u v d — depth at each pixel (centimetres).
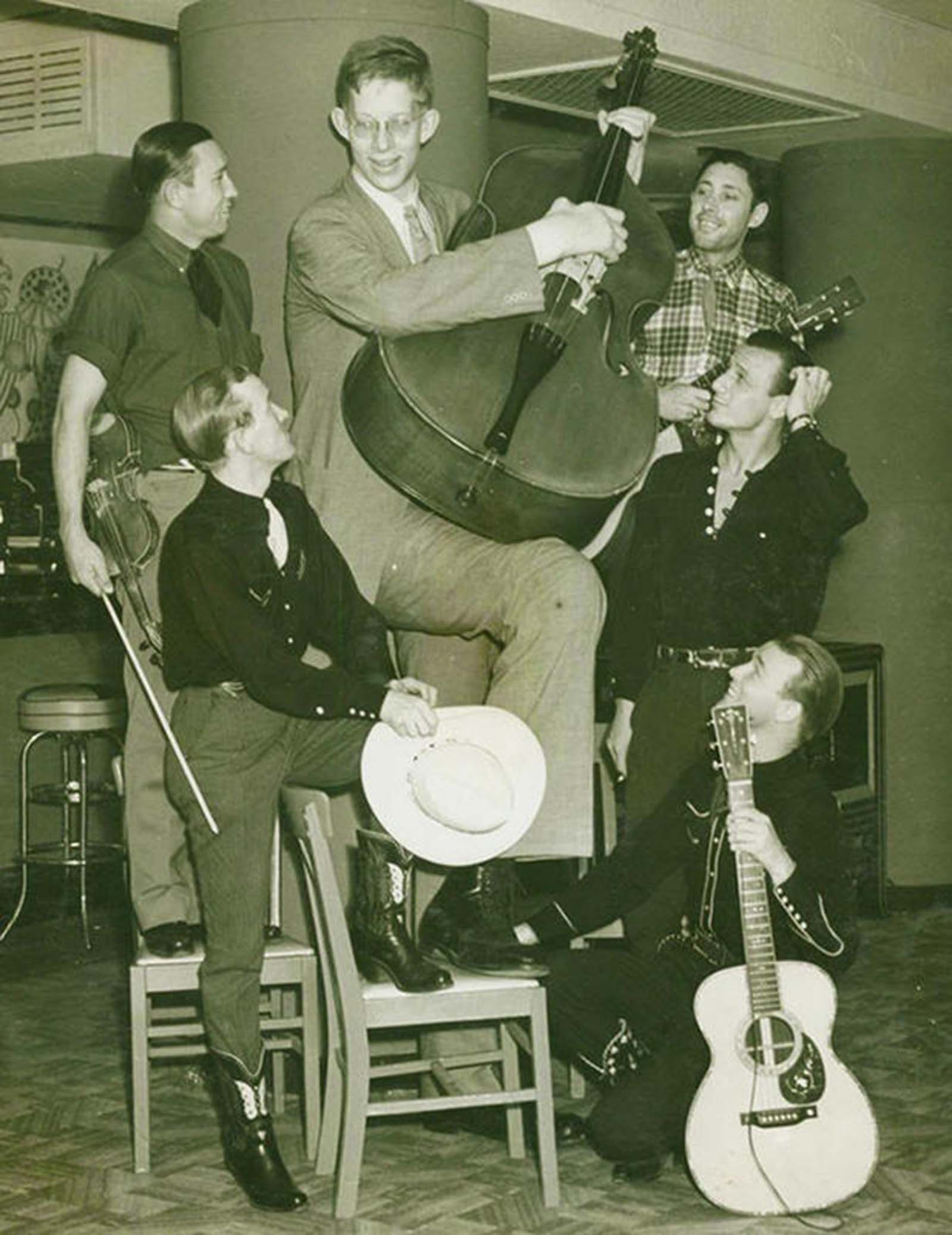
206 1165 475
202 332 492
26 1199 451
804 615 502
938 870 806
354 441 453
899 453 790
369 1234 426
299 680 426
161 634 460
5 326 969
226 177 492
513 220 461
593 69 650
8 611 742
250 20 511
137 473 485
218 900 442
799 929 447
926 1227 431
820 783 463
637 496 518
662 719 502
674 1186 458
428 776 430
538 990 443
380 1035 528
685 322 600
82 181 823
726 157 598
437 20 518
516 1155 476
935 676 798
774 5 672
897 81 741
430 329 436
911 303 783
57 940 739
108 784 756
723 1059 438
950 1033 605
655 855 473
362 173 459
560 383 443
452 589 464
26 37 760
